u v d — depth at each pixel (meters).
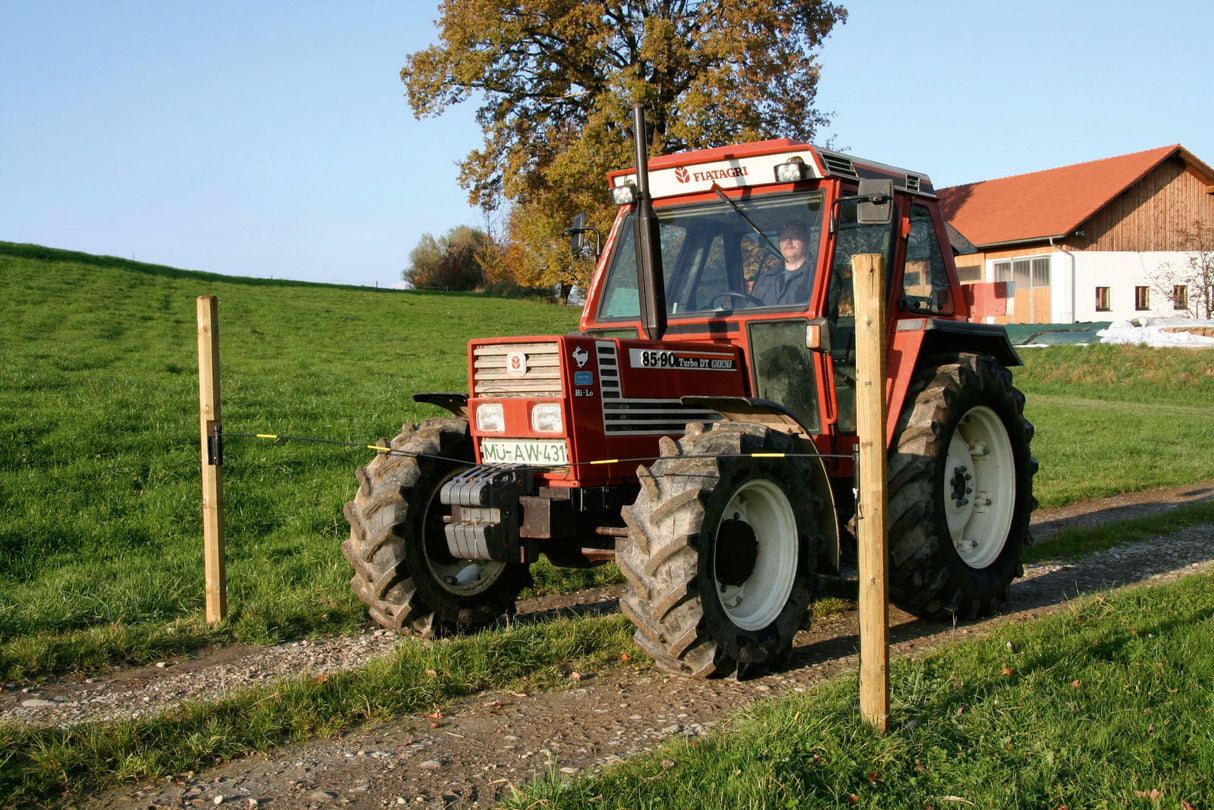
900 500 5.48
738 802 3.05
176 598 6.14
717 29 26.36
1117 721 3.70
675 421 5.17
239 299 34.41
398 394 15.08
